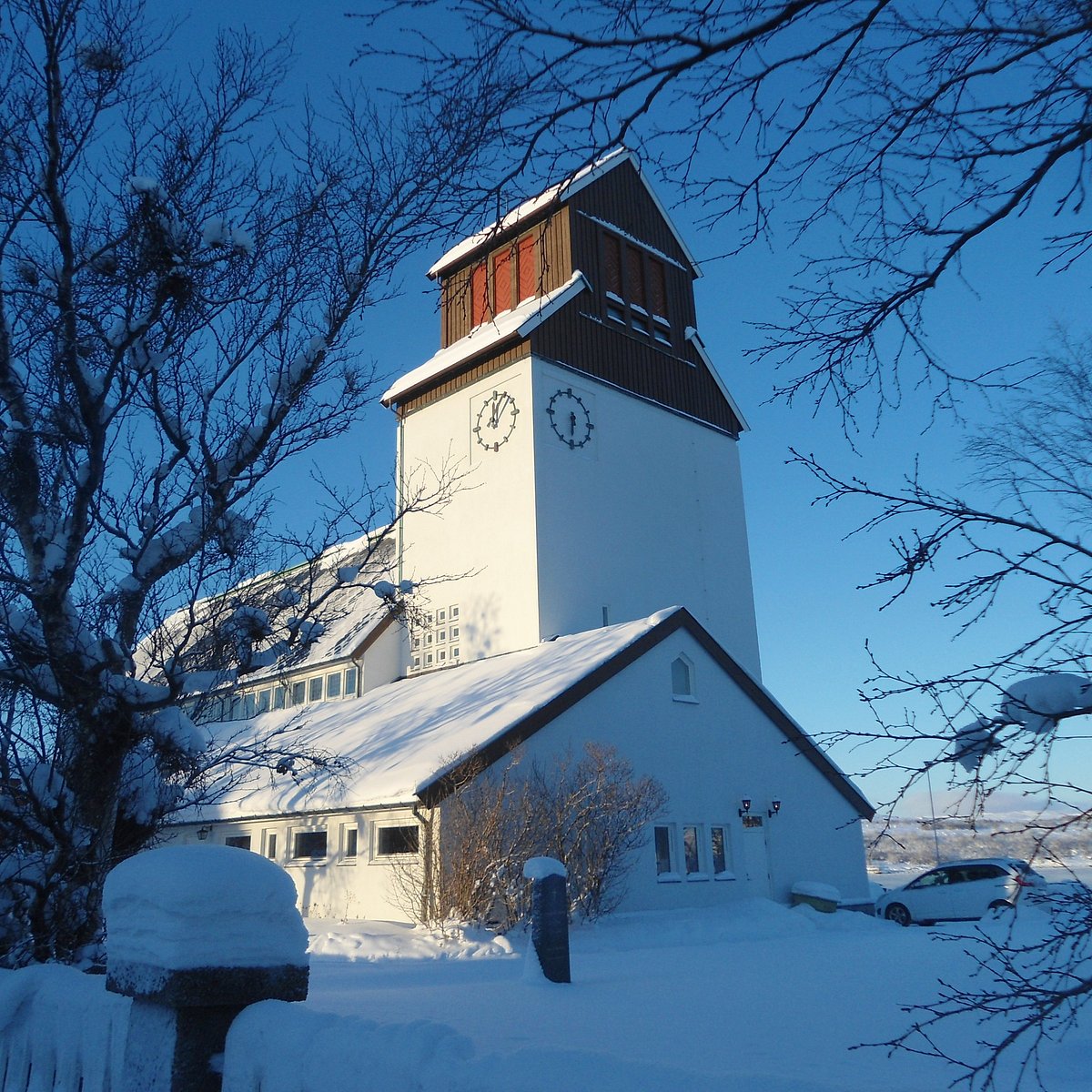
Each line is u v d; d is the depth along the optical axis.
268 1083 3.20
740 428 37.00
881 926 21.95
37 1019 4.58
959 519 3.53
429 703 24.78
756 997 10.14
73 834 6.58
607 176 34.94
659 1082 2.61
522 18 3.64
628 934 18.34
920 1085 5.98
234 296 7.03
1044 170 3.54
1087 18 3.28
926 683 3.34
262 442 7.01
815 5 3.46
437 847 18.45
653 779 20.98
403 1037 2.88
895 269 4.08
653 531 32.38
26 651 6.46
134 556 6.93
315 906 21.27
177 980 3.43
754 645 34.53
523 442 29.97
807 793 25.03
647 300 35.00
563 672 22.38
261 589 7.57
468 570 30.50
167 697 6.70
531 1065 2.70
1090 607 3.30
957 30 3.53
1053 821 3.17
